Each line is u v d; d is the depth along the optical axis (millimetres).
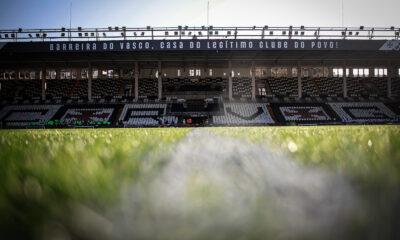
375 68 39562
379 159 1130
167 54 31438
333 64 37969
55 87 37188
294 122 31562
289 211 387
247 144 1092
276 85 38344
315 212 392
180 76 39188
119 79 38625
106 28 29828
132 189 558
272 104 34938
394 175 752
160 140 2484
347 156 1219
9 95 35750
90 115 32625
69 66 37312
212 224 355
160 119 32000
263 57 33719
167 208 418
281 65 38469
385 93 36969
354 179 662
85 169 862
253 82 35250
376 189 585
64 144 2098
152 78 38625
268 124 31203
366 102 35156
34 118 31750
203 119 33156
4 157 1169
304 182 521
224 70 39281
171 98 36312
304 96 36625
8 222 413
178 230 329
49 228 370
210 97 36812
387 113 32969
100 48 28094
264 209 395
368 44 28344
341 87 37875
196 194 464
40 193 580
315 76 39875
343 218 392
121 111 33406
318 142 2102
